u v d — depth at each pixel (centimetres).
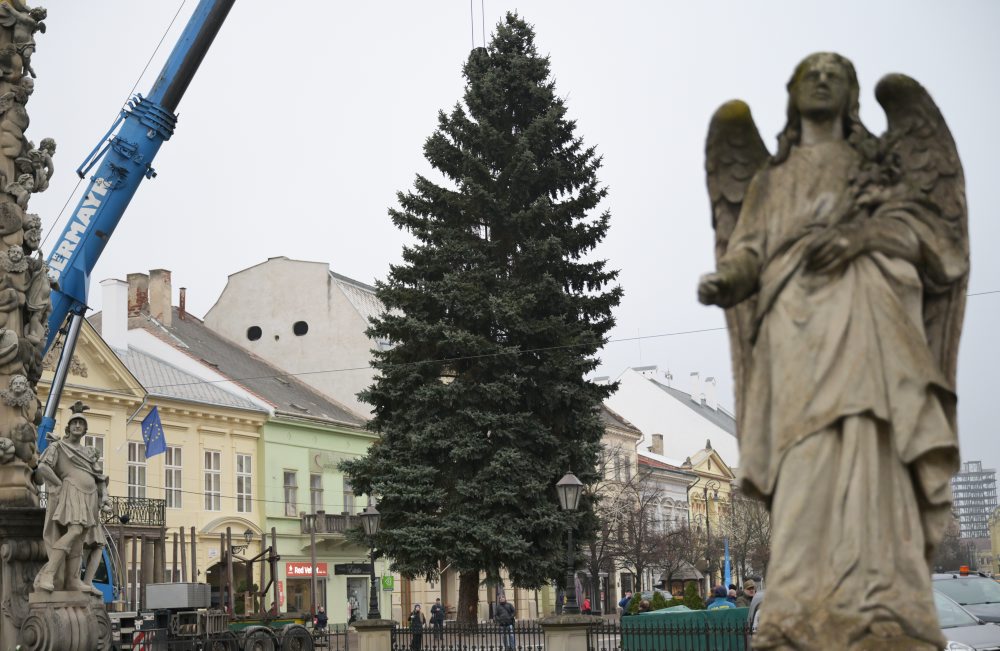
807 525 360
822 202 378
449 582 5959
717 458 9644
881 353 365
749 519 7425
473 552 3088
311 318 6225
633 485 6800
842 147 387
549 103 3456
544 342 3256
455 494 3212
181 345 5438
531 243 3269
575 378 3269
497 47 3544
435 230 3316
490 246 3322
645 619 2059
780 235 380
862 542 355
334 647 3894
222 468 4922
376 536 3169
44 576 1341
